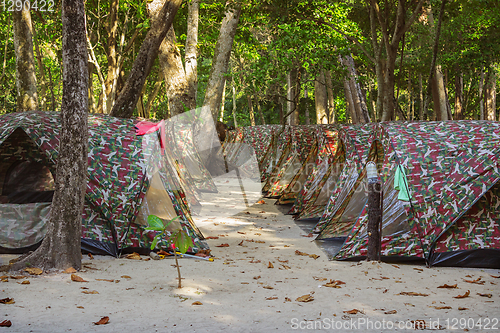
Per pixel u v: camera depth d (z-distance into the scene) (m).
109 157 6.82
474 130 6.89
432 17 19.12
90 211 6.63
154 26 9.09
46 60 24.52
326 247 7.43
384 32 12.28
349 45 15.50
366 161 8.21
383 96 13.31
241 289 4.81
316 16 14.91
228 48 15.87
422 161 6.64
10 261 5.71
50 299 4.28
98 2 18.91
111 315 3.86
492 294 4.81
